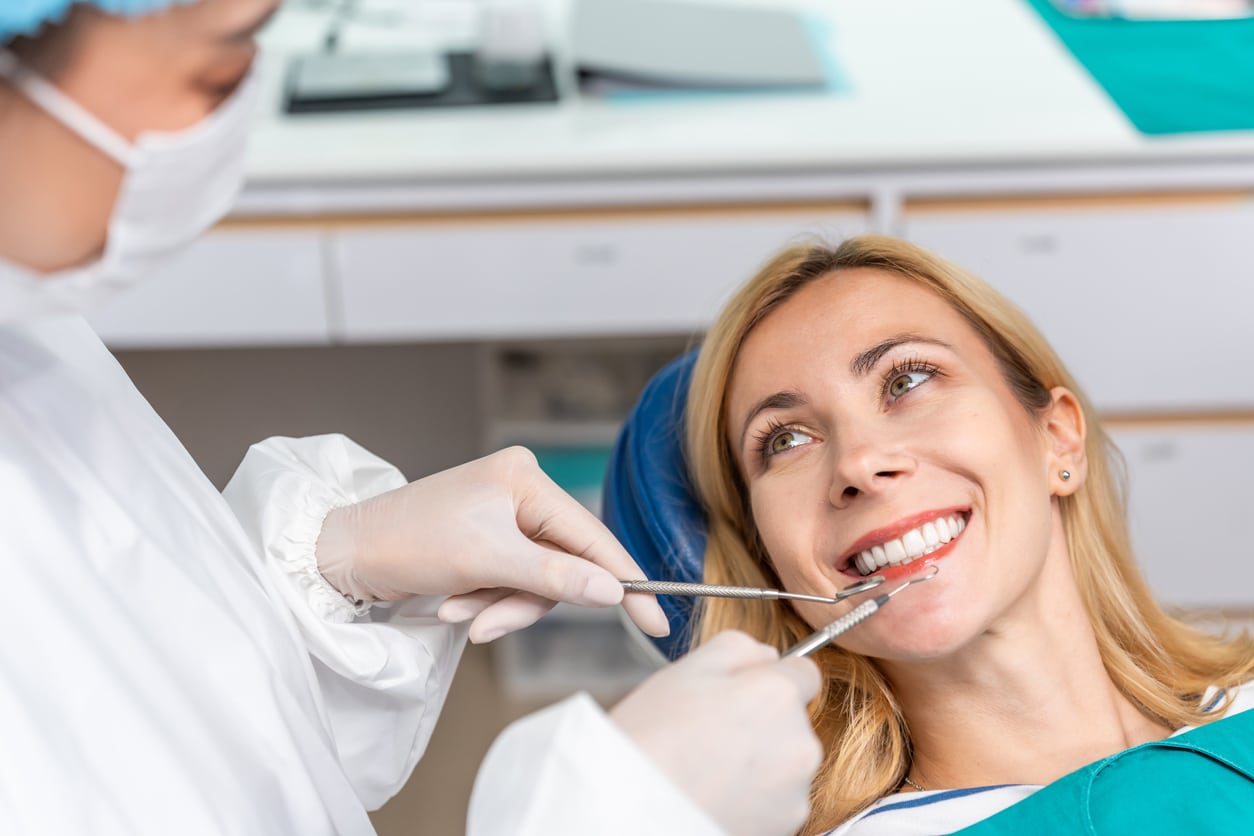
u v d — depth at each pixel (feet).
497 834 2.63
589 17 8.50
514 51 7.91
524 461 3.79
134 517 3.02
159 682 2.89
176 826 2.78
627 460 5.02
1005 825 3.78
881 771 4.29
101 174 2.27
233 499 3.86
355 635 3.60
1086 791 3.78
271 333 7.78
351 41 8.79
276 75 8.38
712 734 2.81
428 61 8.22
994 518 3.98
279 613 3.51
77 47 2.17
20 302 2.34
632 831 2.59
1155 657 4.56
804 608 4.20
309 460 4.05
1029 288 7.69
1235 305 7.68
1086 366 7.86
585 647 8.93
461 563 3.60
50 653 2.74
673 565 4.73
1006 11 9.09
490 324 7.77
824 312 4.33
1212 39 8.34
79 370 3.14
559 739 2.66
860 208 7.58
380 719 3.85
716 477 4.62
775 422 4.31
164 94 2.27
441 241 7.53
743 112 7.73
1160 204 7.57
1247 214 7.47
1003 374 4.42
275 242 7.51
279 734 3.10
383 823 7.86
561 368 8.68
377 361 9.35
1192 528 8.16
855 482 3.97
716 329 4.52
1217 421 8.03
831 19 9.07
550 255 7.58
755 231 7.53
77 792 2.68
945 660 4.17
